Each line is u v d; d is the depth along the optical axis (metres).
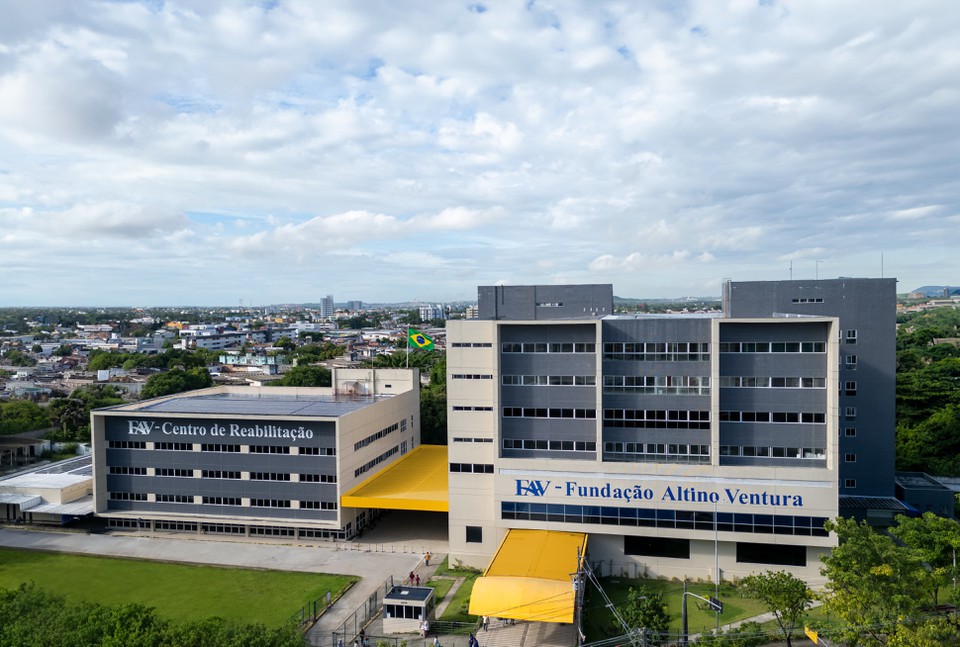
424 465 101.12
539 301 97.56
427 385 181.12
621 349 74.06
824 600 53.41
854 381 88.94
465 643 58.06
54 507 92.31
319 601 66.88
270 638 45.31
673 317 74.75
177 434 89.62
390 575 74.25
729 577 70.62
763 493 68.69
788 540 68.19
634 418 73.88
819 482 67.44
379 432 98.75
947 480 101.38
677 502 70.56
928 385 132.88
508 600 57.78
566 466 73.38
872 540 52.12
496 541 76.62
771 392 70.69
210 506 88.94
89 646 43.66
